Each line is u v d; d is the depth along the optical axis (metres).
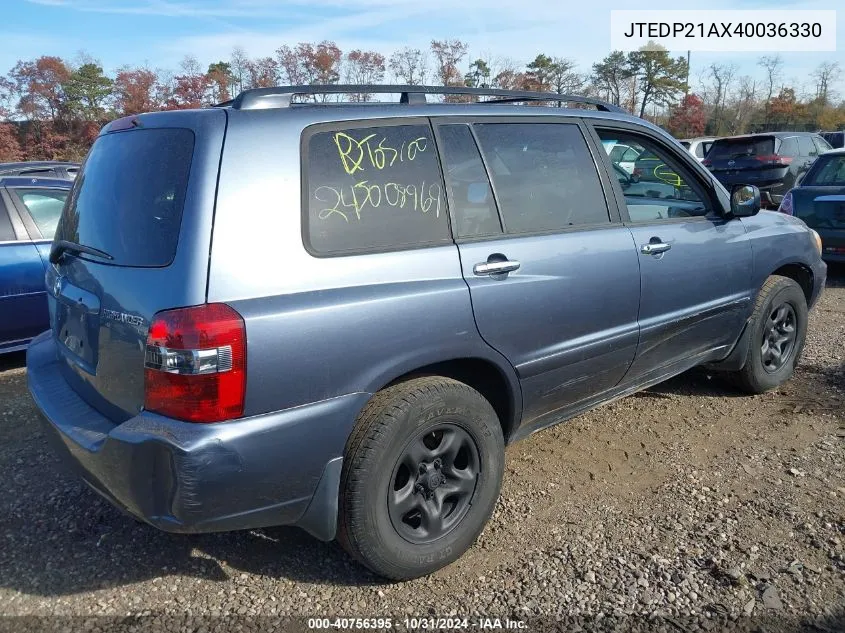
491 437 2.96
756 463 3.73
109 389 2.54
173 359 2.24
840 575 2.79
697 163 4.16
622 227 3.58
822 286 5.09
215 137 2.44
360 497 2.57
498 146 3.18
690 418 4.33
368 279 2.60
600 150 3.62
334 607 2.69
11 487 3.61
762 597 2.68
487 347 2.92
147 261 2.41
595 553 2.98
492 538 3.11
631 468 3.73
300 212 2.51
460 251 2.87
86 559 3.00
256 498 2.39
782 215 4.84
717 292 4.09
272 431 2.35
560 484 3.57
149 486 2.31
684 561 2.91
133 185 2.60
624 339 3.53
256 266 2.37
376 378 2.58
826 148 14.69
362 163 2.72
